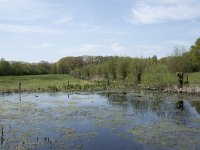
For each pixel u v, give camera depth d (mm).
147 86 72562
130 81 84375
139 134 25672
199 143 22859
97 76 109875
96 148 21625
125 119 32250
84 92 66625
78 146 22047
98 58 169750
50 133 26062
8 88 70875
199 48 95750
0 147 21641
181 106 41312
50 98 53812
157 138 24344
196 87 57062
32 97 55750
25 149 21219
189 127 28188
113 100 49625
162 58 90500
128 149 21438
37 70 161250
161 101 46969
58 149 21312
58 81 100875
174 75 70125
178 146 22125
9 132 26391
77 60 181625
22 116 34344
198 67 91688
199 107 40156
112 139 24109
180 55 77812
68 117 33625
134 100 49031
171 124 29516
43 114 35656
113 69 95062
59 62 182000
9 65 139125
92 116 34188
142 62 82000
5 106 42719
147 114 35312
